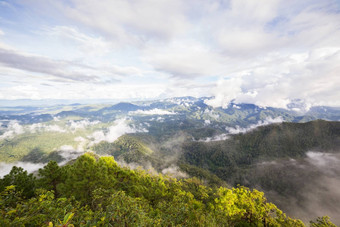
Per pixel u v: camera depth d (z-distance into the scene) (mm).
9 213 5746
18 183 19281
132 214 7176
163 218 10422
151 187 32062
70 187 21469
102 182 22453
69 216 4578
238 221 31219
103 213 6848
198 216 11312
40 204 6586
